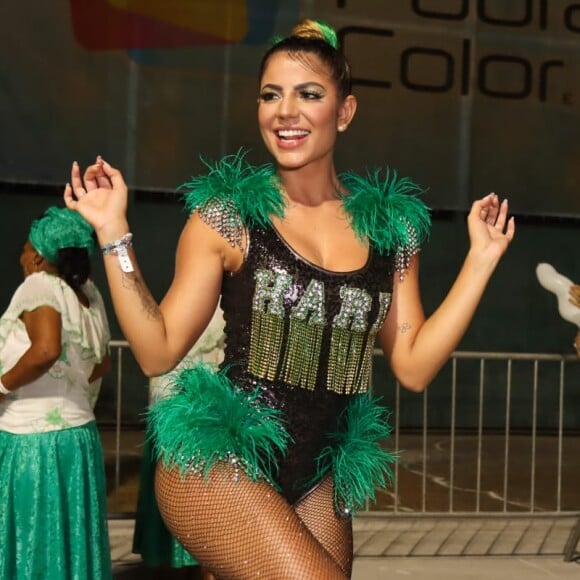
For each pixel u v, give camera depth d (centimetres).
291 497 226
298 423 223
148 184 996
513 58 1042
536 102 1052
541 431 1111
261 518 207
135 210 1016
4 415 376
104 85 975
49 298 367
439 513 593
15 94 955
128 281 207
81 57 966
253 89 1001
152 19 977
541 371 1117
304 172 226
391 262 233
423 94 1027
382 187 237
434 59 1027
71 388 379
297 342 220
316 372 223
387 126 1021
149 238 1021
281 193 227
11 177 966
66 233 375
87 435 383
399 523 614
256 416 217
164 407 221
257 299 219
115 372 1003
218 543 209
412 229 238
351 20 1006
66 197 209
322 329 221
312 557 204
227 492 210
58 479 370
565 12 1048
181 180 1000
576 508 739
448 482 827
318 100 223
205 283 219
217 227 218
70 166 976
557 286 494
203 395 217
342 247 228
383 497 755
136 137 988
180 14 980
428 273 1063
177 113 991
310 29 235
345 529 237
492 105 1044
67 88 966
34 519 366
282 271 218
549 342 1116
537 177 1061
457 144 1041
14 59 952
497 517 600
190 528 212
